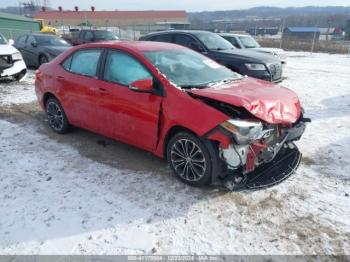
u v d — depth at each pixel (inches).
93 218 127.0
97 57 181.9
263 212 131.0
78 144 198.5
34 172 162.7
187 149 145.1
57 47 486.9
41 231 119.8
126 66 167.3
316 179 156.6
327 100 316.8
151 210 131.9
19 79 395.9
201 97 140.5
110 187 148.9
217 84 160.4
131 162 173.8
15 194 142.8
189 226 122.7
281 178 148.9
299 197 141.3
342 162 175.0
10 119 247.4
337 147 195.0
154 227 122.1
